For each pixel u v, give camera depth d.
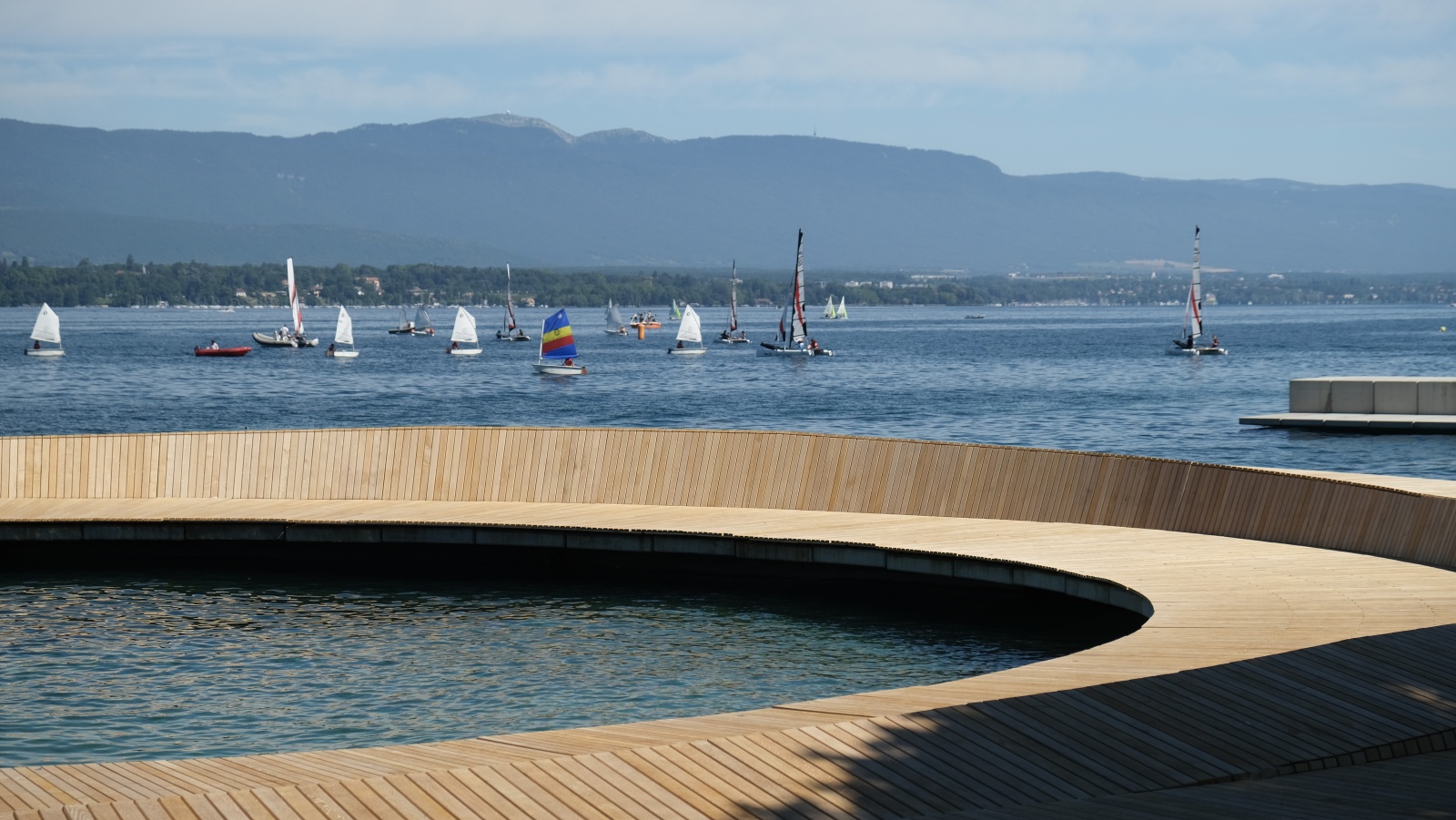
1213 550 15.39
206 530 18.09
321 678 12.86
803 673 13.11
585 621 15.19
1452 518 14.24
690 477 19.53
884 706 8.84
